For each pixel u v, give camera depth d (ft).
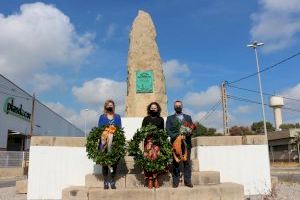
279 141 175.32
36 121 154.30
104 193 29.43
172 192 29.63
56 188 36.35
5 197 38.01
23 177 96.89
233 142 38.22
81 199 30.25
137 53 46.60
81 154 36.78
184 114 32.37
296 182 53.67
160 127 32.71
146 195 29.43
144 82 45.47
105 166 30.91
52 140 37.04
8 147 144.66
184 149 30.71
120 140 31.14
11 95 125.90
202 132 181.06
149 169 30.17
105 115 32.81
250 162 37.91
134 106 44.83
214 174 32.94
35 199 36.14
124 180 31.94
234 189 30.81
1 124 118.11
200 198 30.01
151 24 48.01
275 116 191.93
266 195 35.68
